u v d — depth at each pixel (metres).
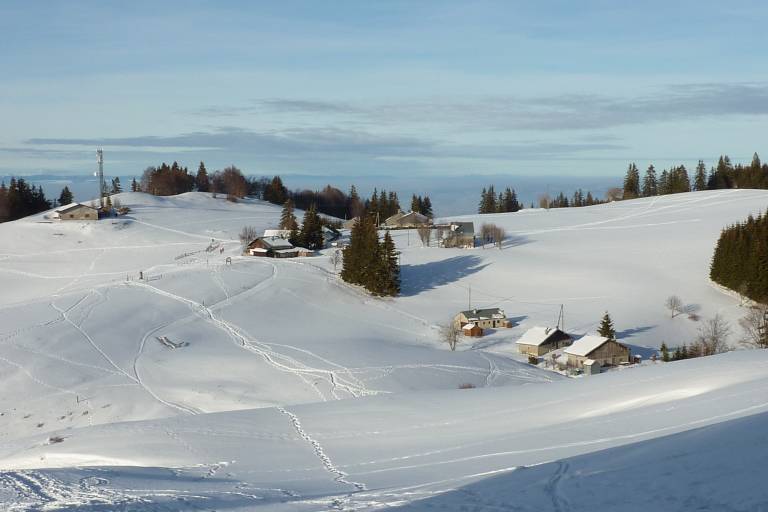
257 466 27.89
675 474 18.30
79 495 22.31
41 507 20.44
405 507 18.66
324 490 22.88
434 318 83.06
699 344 69.31
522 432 29.98
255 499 21.38
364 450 29.84
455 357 63.00
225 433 34.22
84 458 32.06
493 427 31.75
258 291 87.75
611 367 63.44
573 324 79.38
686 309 84.69
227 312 78.56
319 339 69.88
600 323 79.56
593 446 25.41
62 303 77.94
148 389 54.28
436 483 22.09
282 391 52.56
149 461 30.22
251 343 66.62
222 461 29.06
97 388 54.44
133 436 34.81
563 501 17.64
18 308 75.88
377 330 77.94
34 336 65.00
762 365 34.53
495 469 23.67
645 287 92.75
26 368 57.69
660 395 32.25
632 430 26.97
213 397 51.81
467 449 28.00
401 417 35.31
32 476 25.31
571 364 64.50
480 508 17.84
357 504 19.80
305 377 55.34
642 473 18.91
